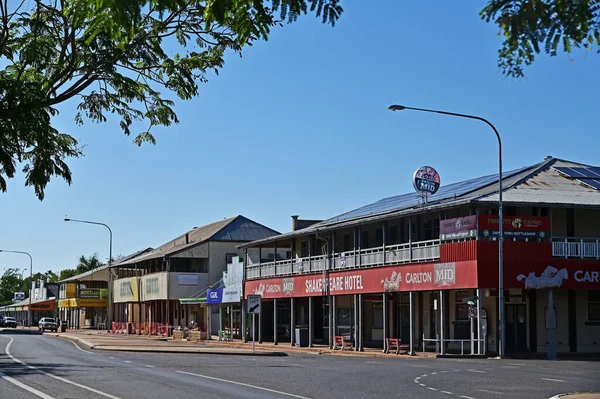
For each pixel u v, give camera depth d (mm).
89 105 10898
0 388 18109
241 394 16781
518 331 35219
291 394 16844
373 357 34250
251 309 37688
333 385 19125
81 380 20469
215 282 66562
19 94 9297
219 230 68938
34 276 171375
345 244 45656
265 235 69188
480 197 33375
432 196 40812
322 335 50469
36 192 10195
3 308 150625
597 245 33781
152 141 11922
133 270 84125
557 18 6090
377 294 40594
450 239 33594
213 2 6957
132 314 81875
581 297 36062
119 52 9516
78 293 89125
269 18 7195
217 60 11125
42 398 15867
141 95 11023
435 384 19281
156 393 16938
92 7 6781
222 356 34625
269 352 36656
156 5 6617
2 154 9250
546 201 33469
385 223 38438
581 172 39812
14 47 9648
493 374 22516
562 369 24781
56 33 9703
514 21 6086
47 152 10164
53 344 48156
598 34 6141
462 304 37000
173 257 66875
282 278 47250
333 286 41719
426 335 39688
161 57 10039
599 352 35719
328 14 6660
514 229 32625
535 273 32406
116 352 37719
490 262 32156
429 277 34469
